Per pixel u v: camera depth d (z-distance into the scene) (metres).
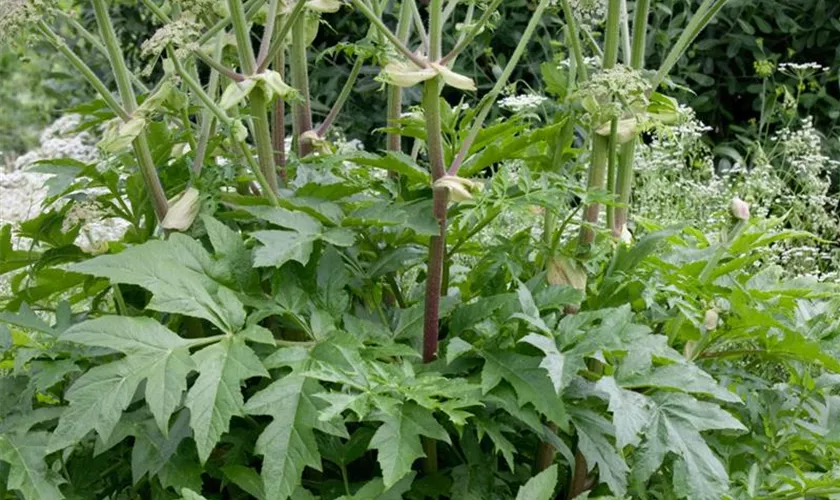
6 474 1.74
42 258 2.17
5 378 1.89
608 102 1.95
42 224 2.21
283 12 2.30
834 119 5.05
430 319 1.92
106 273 1.68
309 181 2.17
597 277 2.10
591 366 2.01
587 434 1.83
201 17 2.13
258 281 1.87
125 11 5.84
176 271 1.74
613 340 1.73
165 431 1.57
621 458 1.81
